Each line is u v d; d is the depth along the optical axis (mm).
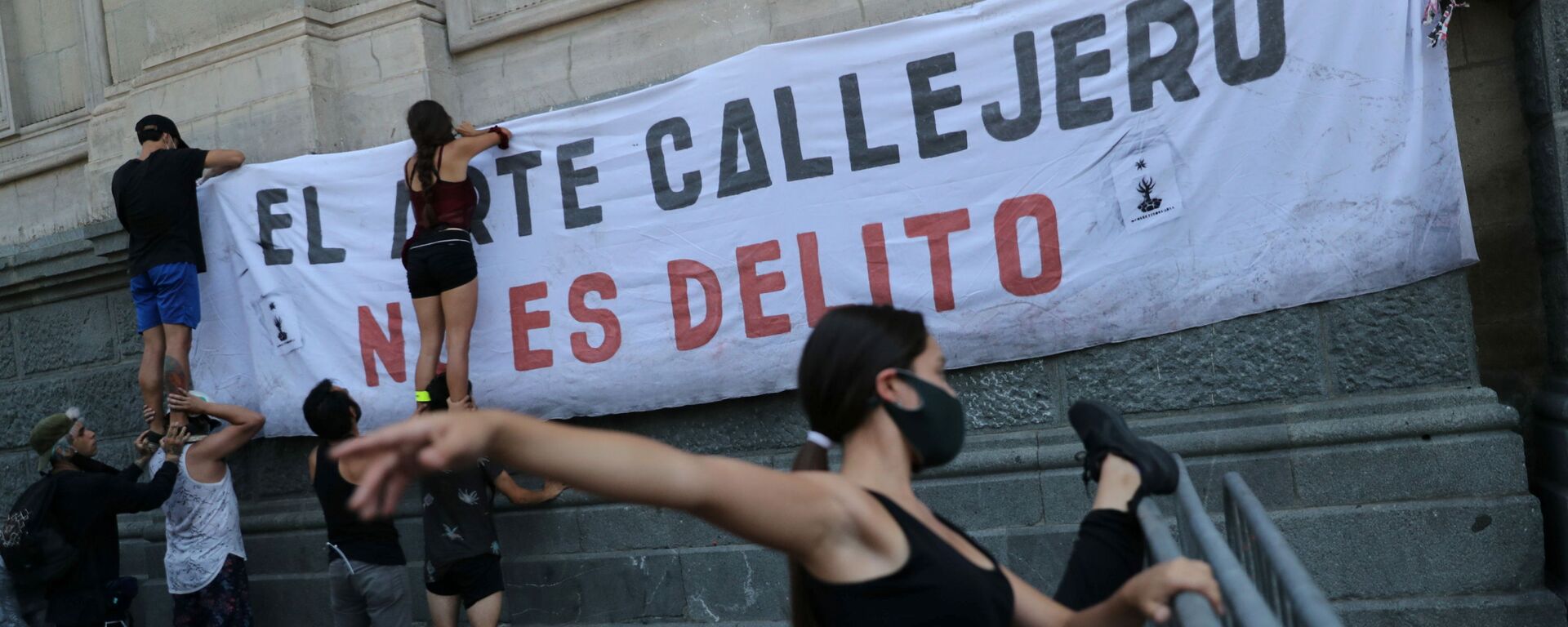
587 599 5879
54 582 5371
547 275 5828
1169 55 4750
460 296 5594
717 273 5504
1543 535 4477
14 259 7582
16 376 7848
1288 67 4582
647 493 1414
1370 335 4633
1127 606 1688
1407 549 4539
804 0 5672
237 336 6574
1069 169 4918
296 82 6559
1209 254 4730
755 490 1502
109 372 7422
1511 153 4918
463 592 5281
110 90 7598
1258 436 4703
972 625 1641
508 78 6438
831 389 1775
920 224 5152
